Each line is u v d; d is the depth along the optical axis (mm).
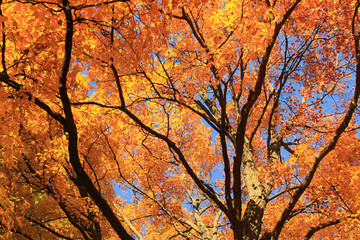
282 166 5430
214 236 8812
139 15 3492
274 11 4738
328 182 5145
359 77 4340
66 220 7430
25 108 3490
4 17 2934
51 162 5559
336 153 5160
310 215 8391
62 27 3645
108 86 4633
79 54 3635
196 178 4637
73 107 5312
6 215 4012
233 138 6641
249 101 4352
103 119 6203
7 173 5176
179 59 4914
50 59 3514
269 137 6418
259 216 5664
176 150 4598
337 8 5820
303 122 7852
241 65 5426
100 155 7223
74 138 3406
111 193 7637
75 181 6125
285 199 8797
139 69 4633
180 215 8953
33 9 3193
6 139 3805
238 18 4629
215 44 4828
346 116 4273
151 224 9695
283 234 9055
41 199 6891
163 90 5539
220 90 4938
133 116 4406
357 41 4562
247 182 6363
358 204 5090
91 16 3439
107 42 3688
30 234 6047
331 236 8086
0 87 3430
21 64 3445
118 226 3609
